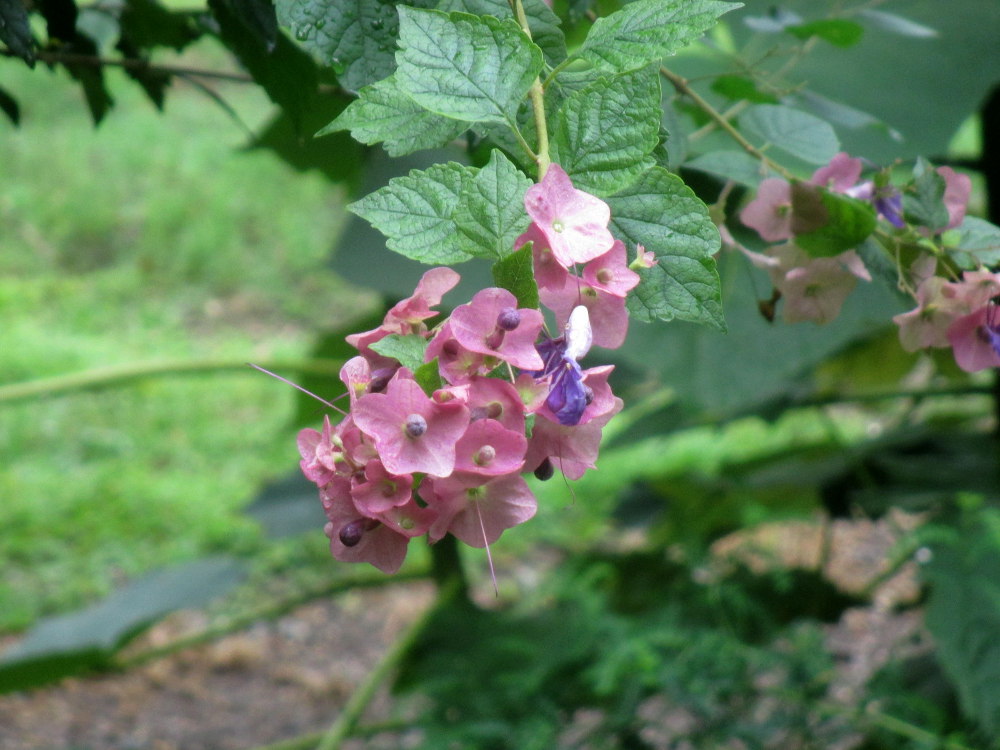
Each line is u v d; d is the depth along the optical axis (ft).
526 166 1.75
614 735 4.14
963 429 5.14
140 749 7.20
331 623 9.37
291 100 2.19
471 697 4.50
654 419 5.02
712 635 4.02
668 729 4.01
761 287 2.85
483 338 1.61
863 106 3.53
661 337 3.56
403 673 5.30
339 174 4.12
